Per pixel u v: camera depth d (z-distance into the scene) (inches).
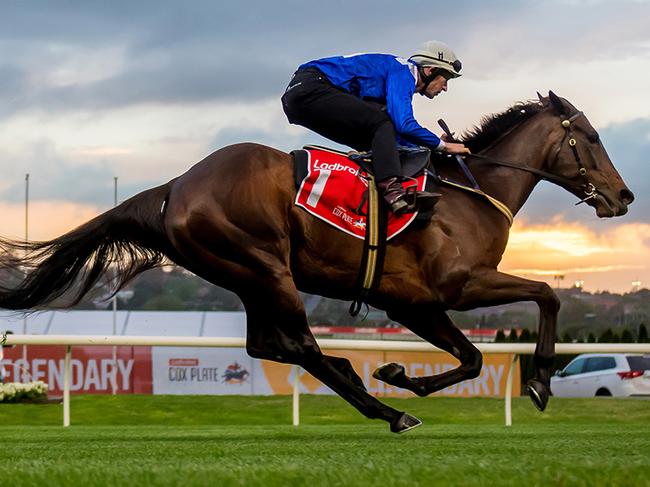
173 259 203.5
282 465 135.5
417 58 215.2
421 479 115.1
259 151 199.6
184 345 283.9
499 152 220.8
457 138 221.6
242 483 113.7
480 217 206.8
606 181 223.0
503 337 879.1
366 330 940.0
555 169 223.3
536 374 208.1
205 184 196.2
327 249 198.4
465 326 1256.2
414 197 197.3
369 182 199.9
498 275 204.7
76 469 128.6
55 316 756.6
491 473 119.3
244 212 193.9
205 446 197.6
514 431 257.1
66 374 280.1
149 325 750.5
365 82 207.5
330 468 127.1
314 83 204.5
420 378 211.2
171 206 197.5
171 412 361.1
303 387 468.1
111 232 202.1
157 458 164.1
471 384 413.7
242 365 509.0
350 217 197.9
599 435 236.4
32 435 243.0
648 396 624.1
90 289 204.8
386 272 201.8
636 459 141.7
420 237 201.9
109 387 508.1
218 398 392.5
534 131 221.9
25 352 498.0
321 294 207.3
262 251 195.5
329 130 206.1
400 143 208.8
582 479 113.2
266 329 208.1
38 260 202.4
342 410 376.5
